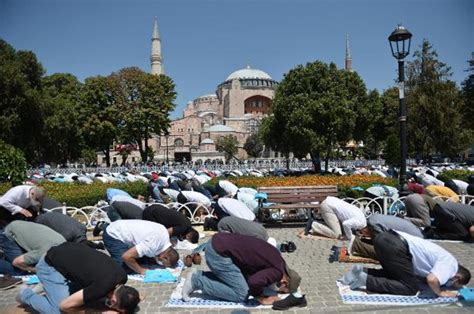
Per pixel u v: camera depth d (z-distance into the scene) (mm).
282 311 5207
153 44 127438
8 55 36531
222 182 12547
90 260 4926
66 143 49688
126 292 4859
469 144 39344
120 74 53312
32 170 40625
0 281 6285
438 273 5391
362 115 29938
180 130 126438
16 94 33406
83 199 12828
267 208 10805
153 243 6688
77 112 50219
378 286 5680
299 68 30047
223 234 5715
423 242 5637
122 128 53938
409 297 5504
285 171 31031
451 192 11336
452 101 28266
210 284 5566
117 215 9094
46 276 5117
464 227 8594
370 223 7109
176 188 14109
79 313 4832
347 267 7086
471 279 6285
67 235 7340
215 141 112938
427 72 29438
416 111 28797
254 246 5520
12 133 33531
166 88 56094
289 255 7980
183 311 5277
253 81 140125
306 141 28094
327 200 9117
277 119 30359
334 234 9031
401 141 11195
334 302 5453
